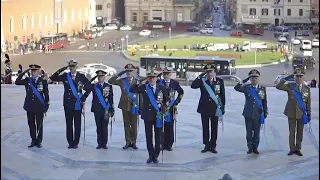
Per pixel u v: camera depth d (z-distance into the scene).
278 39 105.50
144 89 15.71
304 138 19.12
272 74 66.38
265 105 16.77
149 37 113.06
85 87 17.23
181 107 26.28
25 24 96.56
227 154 16.78
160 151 16.75
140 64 61.97
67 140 17.58
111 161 15.89
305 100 16.53
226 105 27.03
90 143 18.16
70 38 111.81
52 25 109.06
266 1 136.38
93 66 63.44
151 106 15.62
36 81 17.31
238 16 137.50
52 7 108.81
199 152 17.00
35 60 79.44
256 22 136.75
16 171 14.90
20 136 19.27
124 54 85.81
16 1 92.75
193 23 136.25
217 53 85.38
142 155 16.58
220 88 16.70
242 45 94.19
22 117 23.31
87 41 107.38
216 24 154.50
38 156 16.44
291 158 16.34
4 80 39.38
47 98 17.47
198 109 16.92
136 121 17.34
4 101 28.11
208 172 14.87
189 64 60.03
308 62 73.75
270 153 16.97
